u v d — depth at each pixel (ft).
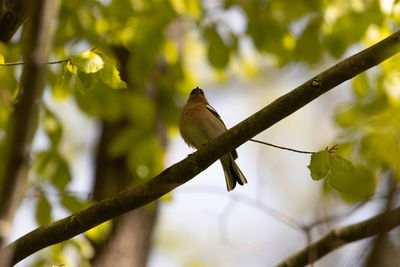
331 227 26.94
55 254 28.91
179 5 35.55
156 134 38.34
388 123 27.68
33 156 30.37
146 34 33.91
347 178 21.53
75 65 20.86
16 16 25.95
